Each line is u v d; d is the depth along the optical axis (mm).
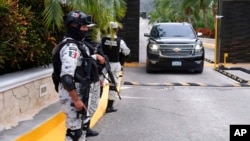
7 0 6348
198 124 6887
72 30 4246
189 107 8359
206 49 29219
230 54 18062
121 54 7789
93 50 4664
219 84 11836
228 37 17969
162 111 7938
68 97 4219
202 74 14445
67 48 4090
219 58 17797
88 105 4379
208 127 6684
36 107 7230
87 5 8391
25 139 5223
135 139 5941
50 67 8023
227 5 17812
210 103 8820
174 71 15320
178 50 14148
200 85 11445
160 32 15414
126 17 17500
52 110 7086
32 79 6957
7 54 6492
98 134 6176
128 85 11375
